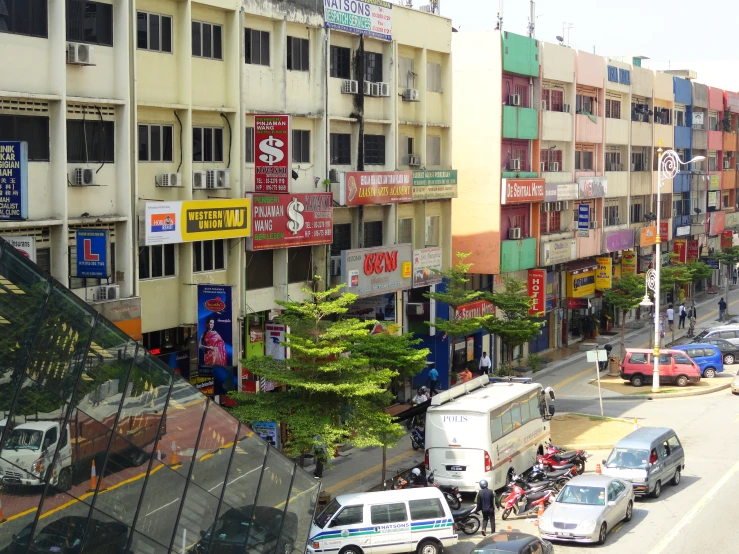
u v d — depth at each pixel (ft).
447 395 105.09
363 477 109.81
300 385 90.33
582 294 208.33
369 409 95.35
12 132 84.79
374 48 137.49
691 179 272.31
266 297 116.47
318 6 122.62
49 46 86.69
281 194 112.37
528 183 174.60
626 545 88.28
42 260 87.40
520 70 174.50
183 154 102.94
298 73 120.98
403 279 139.33
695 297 291.79
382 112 139.23
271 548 72.08
